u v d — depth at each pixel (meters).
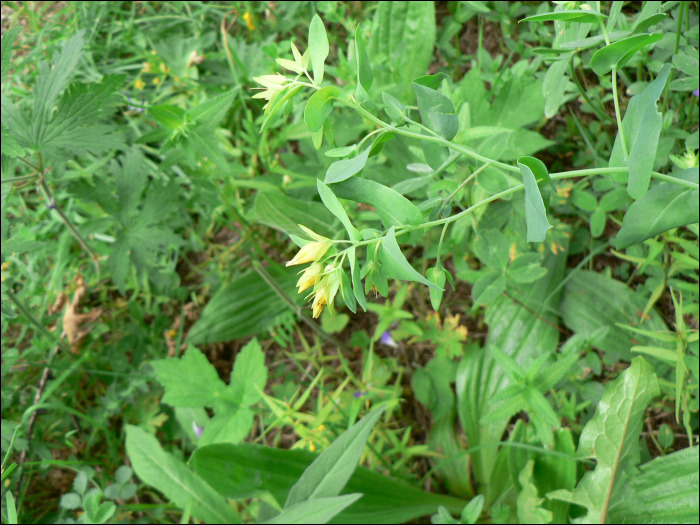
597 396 0.35
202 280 0.53
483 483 0.40
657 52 0.33
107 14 0.62
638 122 0.15
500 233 0.34
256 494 0.33
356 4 0.52
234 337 0.47
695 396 0.33
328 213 0.42
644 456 0.35
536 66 0.42
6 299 0.44
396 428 0.43
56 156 0.36
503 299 0.42
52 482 0.45
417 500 0.37
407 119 0.18
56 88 0.35
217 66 0.54
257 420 0.47
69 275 0.51
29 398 0.47
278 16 0.53
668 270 0.34
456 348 0.41
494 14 0.45
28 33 0.64
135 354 0.49
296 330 0.49
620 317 0.38
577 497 0.31
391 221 0.16
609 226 0.41
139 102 0.54
